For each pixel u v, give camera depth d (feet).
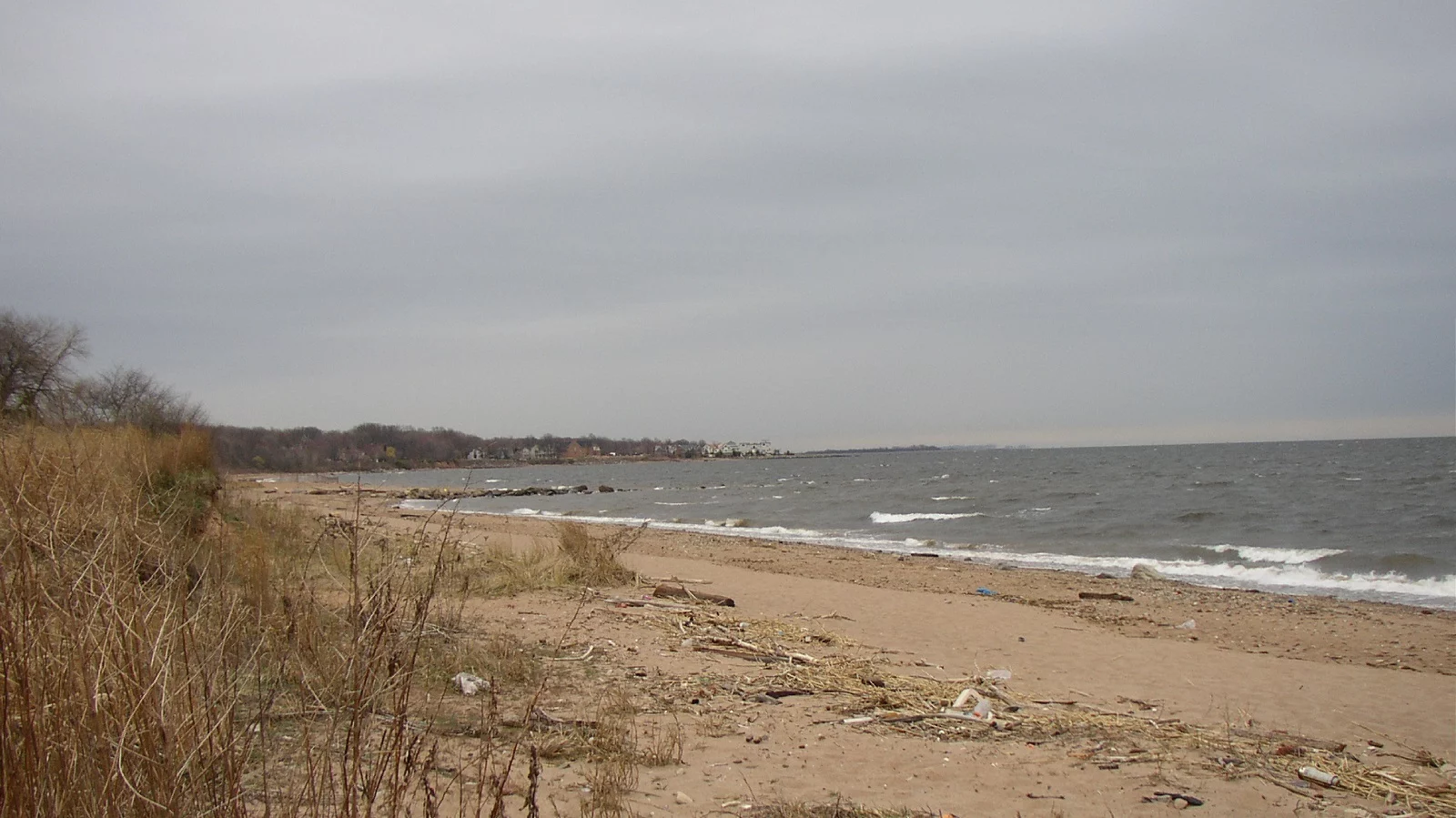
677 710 20.88
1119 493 155.94
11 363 55.36
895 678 25.86
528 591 39.45
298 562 18.76
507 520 103.14
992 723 20.84
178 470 31.55
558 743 16.85
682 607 37.76
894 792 15.72
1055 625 38.83
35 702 8.00
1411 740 21.79
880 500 161.79
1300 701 25.72
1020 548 84.58
